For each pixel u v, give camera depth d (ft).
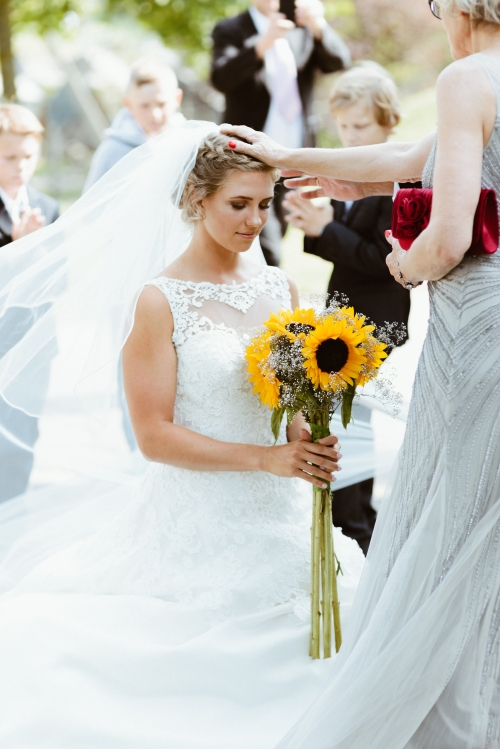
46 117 47.32
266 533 7.46
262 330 7.17
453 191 5.78
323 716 6.20
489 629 6.23
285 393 6.80
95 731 6.57
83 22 41.65
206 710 6.81
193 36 35.27
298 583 7.42
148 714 6.76
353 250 11.52
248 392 7.59
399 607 6.32
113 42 49.34
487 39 6.22
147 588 7.46
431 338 6.46
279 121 15.62
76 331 8.16
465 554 6.13
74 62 46.98
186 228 8.00
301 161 7.55
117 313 7.86
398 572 6.34
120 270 7.96
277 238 15.07
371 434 10.37
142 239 7.93
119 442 9.57
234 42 15.83
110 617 7.25
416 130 30.78
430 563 6.30
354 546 8.23
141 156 7.84
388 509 6.81
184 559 7.41
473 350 6.15
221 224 7.39
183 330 7.46
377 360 6.82
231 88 15.52
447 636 6.16
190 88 43.37
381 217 11.58
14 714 6.66
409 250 6.22
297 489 7.99
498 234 6.07
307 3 15.38
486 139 5.99
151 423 7.41
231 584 7.23
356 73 11.96
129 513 7.93
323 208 11.97
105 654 6.91
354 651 6.32
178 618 7.17
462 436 6.23
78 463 9.70
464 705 6.28
